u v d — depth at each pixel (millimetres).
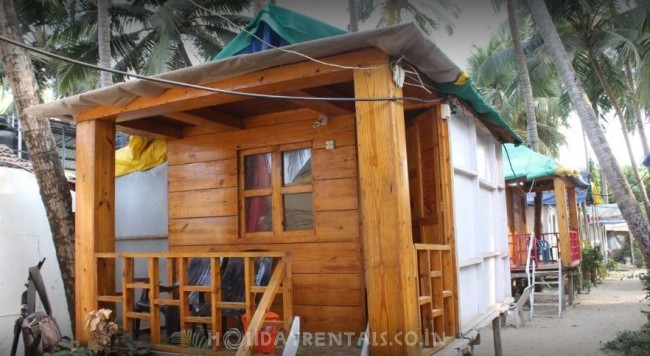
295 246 5680
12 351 5262
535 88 18438
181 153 6457
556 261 14000
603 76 15609
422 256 4309
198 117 5473
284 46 4164
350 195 5477
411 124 5582
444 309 4703
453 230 4883
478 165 6375
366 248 3730
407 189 3855
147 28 15906
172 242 6418
